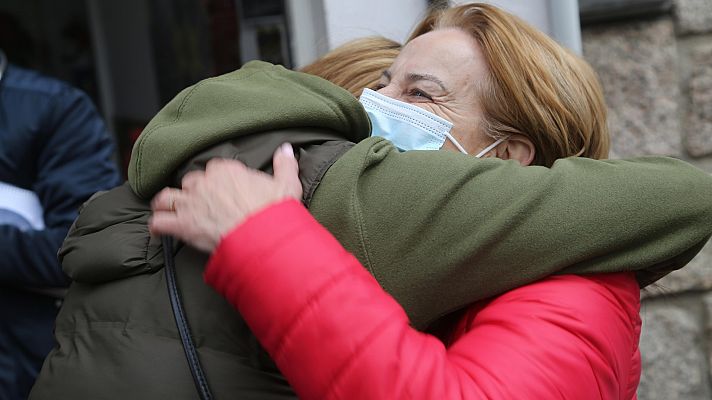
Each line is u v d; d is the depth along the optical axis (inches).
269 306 34.1
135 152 40.9
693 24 93.7
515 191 38.3
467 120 48.9
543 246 37.8
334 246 35.3
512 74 48.1
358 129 42.1
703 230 40.2
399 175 38.5
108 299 38.4
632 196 39.0
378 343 33.6
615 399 39.0
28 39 165.6
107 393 35.8
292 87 41.6
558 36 82.9
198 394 35.5
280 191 36.5
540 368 35.8
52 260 77.9
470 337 37.9
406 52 51.3
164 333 36.8
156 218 37.0
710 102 94.7
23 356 78.2
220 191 36.0
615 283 40.3
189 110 40.8
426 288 37.8
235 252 34.6
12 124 79.8
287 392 37.2
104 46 168.2
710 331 96.6
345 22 82.8
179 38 144.1
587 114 49.9
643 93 94.5
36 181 81.0
